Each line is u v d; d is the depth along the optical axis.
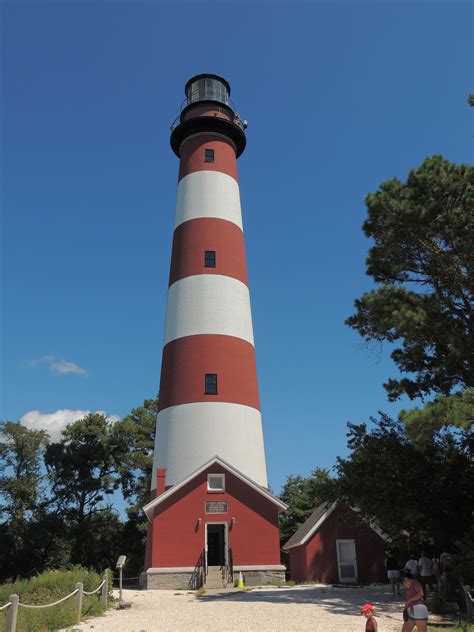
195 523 29.30
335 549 29.69
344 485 21.62
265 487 32.38
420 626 11.59
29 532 46.38
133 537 50.78
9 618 12.46
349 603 19.17
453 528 20.80
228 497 29.86
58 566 47.50
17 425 50.78
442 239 19.59
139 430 52.91
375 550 29.75
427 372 21.72
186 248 35.62
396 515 20.69
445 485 20.77
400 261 20.28
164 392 33.34
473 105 19.77
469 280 19.52
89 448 51.38
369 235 21.30
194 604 20.28
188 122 38.66
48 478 50.59
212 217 36.16
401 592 22.42
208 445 31.08
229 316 33.97
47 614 15.32
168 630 14.40
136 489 51.53
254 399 33.38
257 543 29.39
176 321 34.16
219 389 32.12
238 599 21.36
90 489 49.81
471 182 19.08
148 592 26.34
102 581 20.61
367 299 20.30
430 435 16.80
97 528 49.16
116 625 15.31
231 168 38.78
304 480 50.00
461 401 16.67
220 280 34.56
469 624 14.89
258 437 32.78
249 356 34.09
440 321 19.81
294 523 46.84
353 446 22.33
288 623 15.15
